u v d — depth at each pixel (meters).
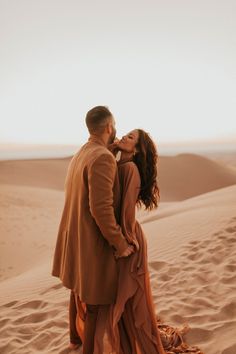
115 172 2.83
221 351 3.23
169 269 5.25
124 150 3.05
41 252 12.66
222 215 8.34
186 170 53.00
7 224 16.34
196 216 9.00
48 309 4.48
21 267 11.32
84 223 2.90
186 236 7.00
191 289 4.54
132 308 3.00
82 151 3.01
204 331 3.55
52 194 26.06
